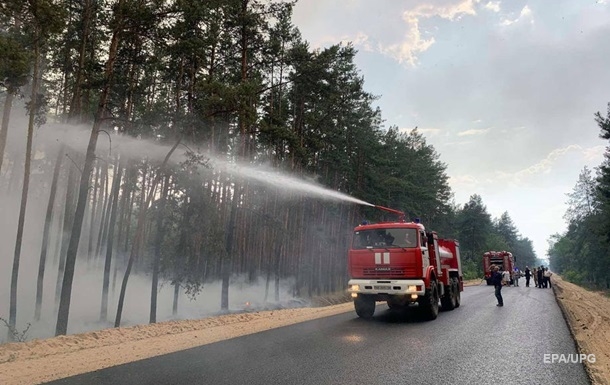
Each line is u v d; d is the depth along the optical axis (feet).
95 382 19.56
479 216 304.50
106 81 51.11
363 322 42.24
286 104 105.70
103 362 24.07
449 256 58.18
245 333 35.45
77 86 62.49
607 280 224.53
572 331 35.94
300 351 26.89
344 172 126.31
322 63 78.59
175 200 63.41
